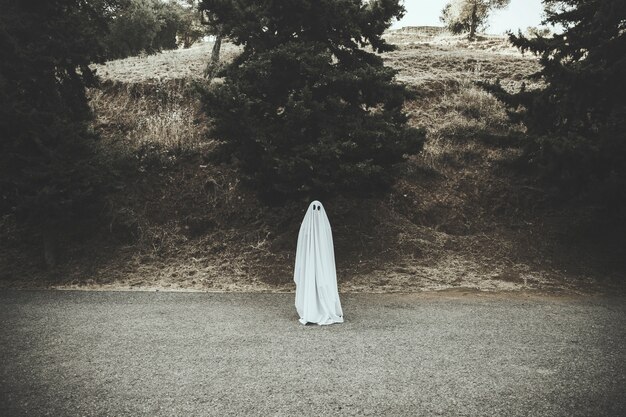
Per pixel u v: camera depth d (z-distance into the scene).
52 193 9.21
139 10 27.44
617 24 10.54
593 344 5.92
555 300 8.64
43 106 10.27
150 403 4.11
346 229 11.67
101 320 6.95
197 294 8.99
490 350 5.66
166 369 4.95
